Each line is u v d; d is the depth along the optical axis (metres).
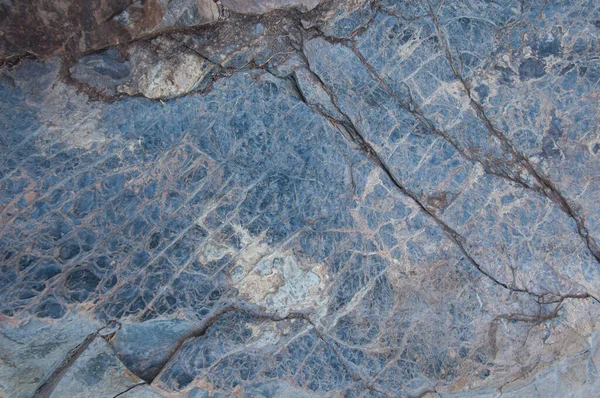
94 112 1.73
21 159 1.67
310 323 1.86
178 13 1.69
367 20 1.92
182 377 1.75
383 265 1.92
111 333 1.74
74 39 1.64
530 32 1.96
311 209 1.88
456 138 1.97
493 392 1.95
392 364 1.91
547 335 1.96
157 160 1.78
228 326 1.80
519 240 1.97
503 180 1.98
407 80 1.94
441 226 1.95
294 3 1.81
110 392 1.72
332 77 1.92
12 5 1.53
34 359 1.68
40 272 1.67
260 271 1.83
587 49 1.98
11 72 1.65
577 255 1.99
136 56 1.73
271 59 1.88
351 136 1.93
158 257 1.77
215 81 1.84
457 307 1.95
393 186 1.94
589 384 1.99
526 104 1.98
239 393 1.79
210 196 1.81
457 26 1.95
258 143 1.86
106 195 1.73
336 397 1.86
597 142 2.00
